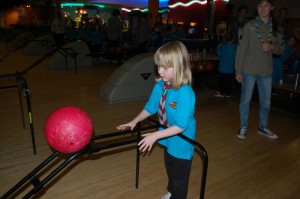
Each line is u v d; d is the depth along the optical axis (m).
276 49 3.27
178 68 1.54
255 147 3.37
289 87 4.73
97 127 3.66
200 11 13.76
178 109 1.59
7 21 22.45
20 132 3.41
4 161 2.74
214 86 6.52
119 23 8.89
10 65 7.93
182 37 8.93
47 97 4.93
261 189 2.50
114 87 4.71
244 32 3.29
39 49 10.35
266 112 3.61
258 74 3.30
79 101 4.79
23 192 2.25
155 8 11.43
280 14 5.17
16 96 4.91
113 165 2.77
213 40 8.35
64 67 7.74
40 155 2.88
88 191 2.32
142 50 8.39
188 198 2.30
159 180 2.54
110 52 7.98
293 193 2.47
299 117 4.59
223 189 2.47
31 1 18.52
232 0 9.20
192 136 1.77
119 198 2.25
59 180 2.46
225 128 3.93
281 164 2.98
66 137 1.36
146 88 5.04
